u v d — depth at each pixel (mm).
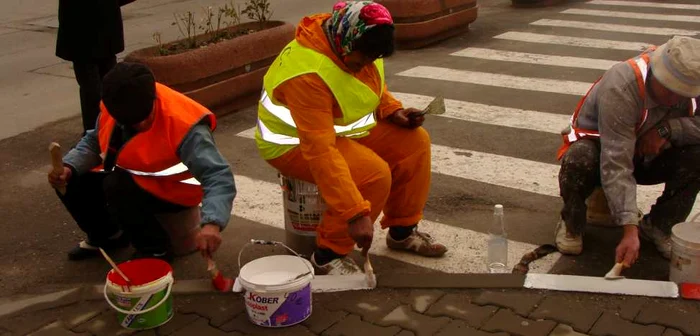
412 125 3672
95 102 5703
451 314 3303
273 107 3521
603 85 3518
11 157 5711
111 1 5531
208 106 6246
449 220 4344
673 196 3738
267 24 7203
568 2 11750
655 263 3746
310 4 12414
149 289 3188
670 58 3271
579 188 3725
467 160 5266
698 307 3264
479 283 3504
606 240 3994
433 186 4832
